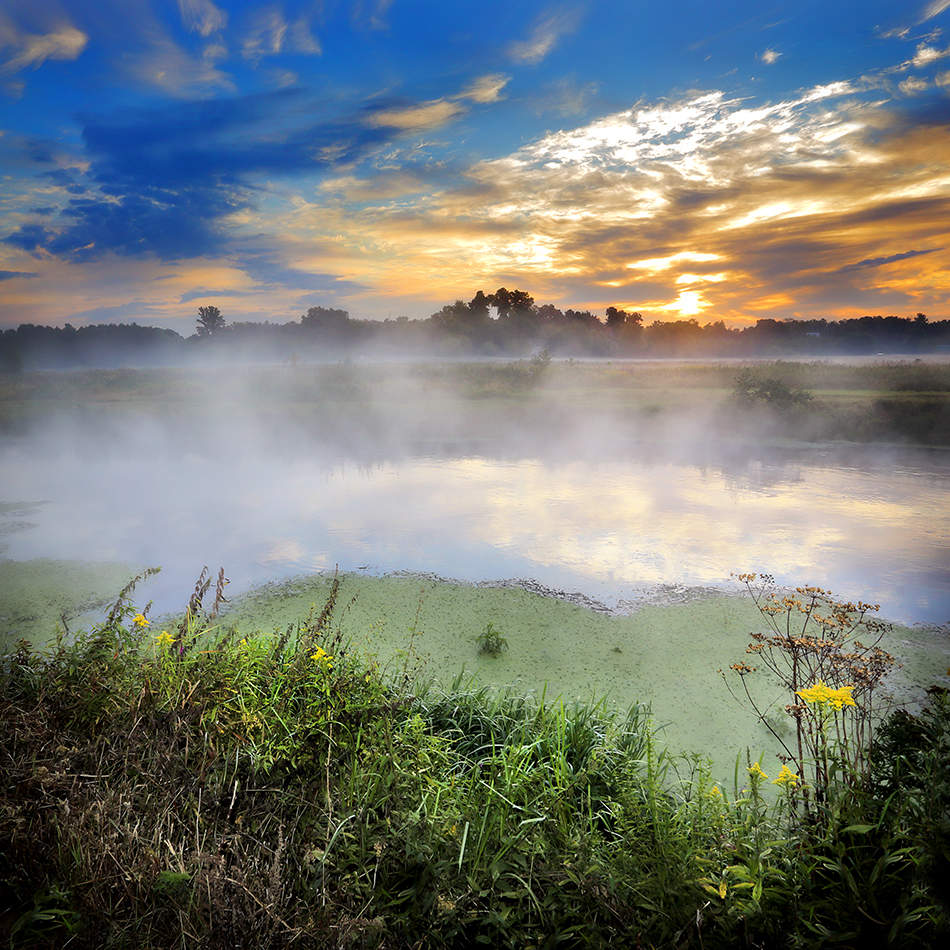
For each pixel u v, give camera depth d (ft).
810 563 23.47
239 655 11.08
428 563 23.36
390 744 8.74
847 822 6.62
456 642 17.19
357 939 6.03
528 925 6.54
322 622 11.86
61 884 6.61
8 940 6.19
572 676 15.40
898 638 17.38
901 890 6.01
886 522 28.86
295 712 9.90
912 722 7.25
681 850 7.26
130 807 7.18
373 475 40.24
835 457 46.65
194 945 5.89
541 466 43.50
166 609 19.16
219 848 6.57
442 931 6.52
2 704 8.98
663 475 40.04
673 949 6.01
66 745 8.52
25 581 21.50
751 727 13.06
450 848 7.27
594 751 10.36
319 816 7.69
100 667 9.93
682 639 17.44
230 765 8.33
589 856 7.14
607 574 22.34
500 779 9.26
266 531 27.50
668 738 12.66
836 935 5.76
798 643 8.80
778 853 6.77
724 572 22.53
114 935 6.12
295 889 6.66
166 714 8.81
